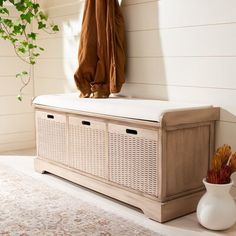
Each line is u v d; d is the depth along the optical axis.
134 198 2.17
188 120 2.08
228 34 2.15
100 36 2.71
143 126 2.08
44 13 3.56
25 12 3.55
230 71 2.17
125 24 2.77
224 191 1.93
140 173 2.14
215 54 2.23
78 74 2.76
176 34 2.43
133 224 1.99
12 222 2.00
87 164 2.49
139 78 2.72
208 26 2.25
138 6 2.65
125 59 2.75
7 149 3.64
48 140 2.81
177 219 2.08
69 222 2.01
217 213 1.91
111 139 2.29
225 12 2.15
